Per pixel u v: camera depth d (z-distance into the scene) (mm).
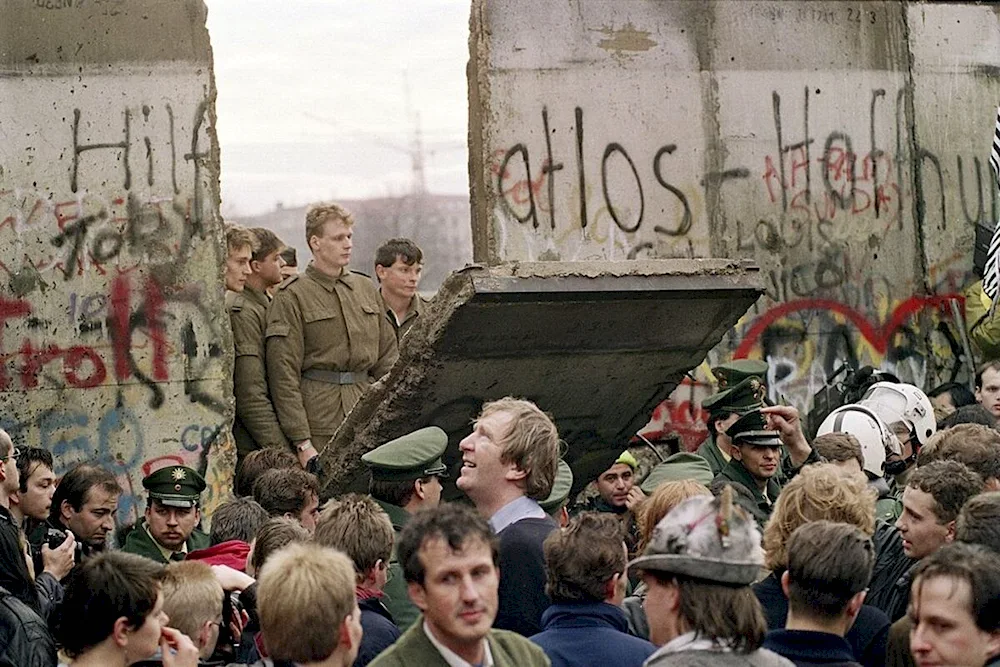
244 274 9984
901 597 6004
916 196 11969
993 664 4379
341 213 9812
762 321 11453
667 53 11289
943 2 12125
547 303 7531
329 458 8445
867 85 11867
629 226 11102
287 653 4219
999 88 12266
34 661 5562
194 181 9867
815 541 4543
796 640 4488
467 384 7961
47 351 9547
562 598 4855
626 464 8883
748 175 11469
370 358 9883
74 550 6875
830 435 7586
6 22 9602
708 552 3990
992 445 6430
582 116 11023
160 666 4902
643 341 8102
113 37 9773
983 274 11820
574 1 11047
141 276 9727
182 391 9734
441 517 4312
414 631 4395
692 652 3975
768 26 11594
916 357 11867
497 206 10781
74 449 9547
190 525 7473
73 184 9664
